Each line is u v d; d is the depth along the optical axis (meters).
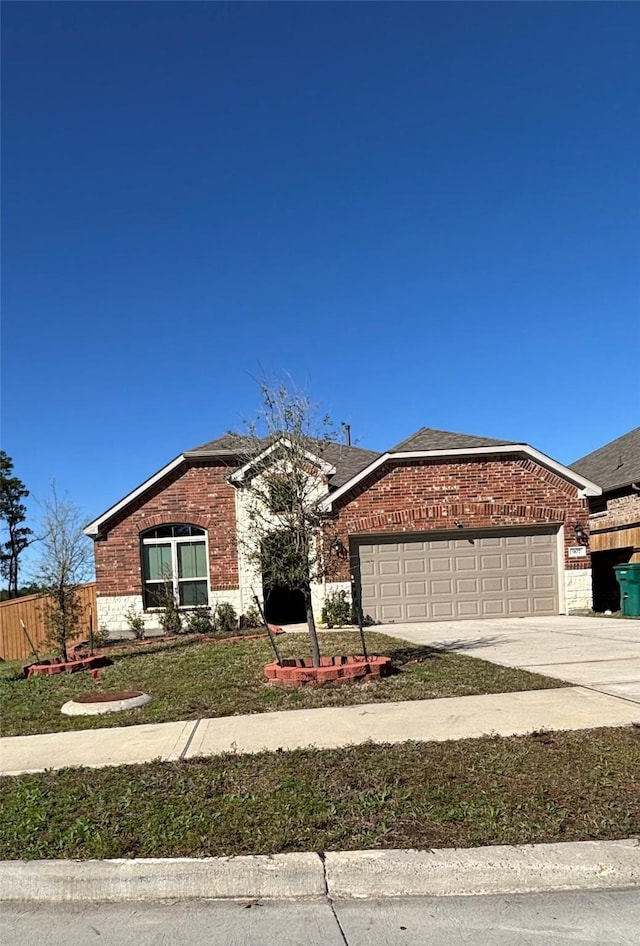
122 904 4.09
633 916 3.74
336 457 21.22
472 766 5.53
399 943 3.57
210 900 4.09
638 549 19.09
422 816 4.69
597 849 4.20
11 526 31.72
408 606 17.50
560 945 3.50
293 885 4.11
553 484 17.86
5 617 19.91
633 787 5.04
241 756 6.03
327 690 8.45
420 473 17.72
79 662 12.03
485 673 9.09
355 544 17.59
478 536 17.75
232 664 10.83
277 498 9.71
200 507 18.41
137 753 6.34
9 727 7.75
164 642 15.78
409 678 8.90
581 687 8.05
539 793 4.97
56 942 3.70
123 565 18.33
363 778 5.37
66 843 4.53
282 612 20.36
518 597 17.67
